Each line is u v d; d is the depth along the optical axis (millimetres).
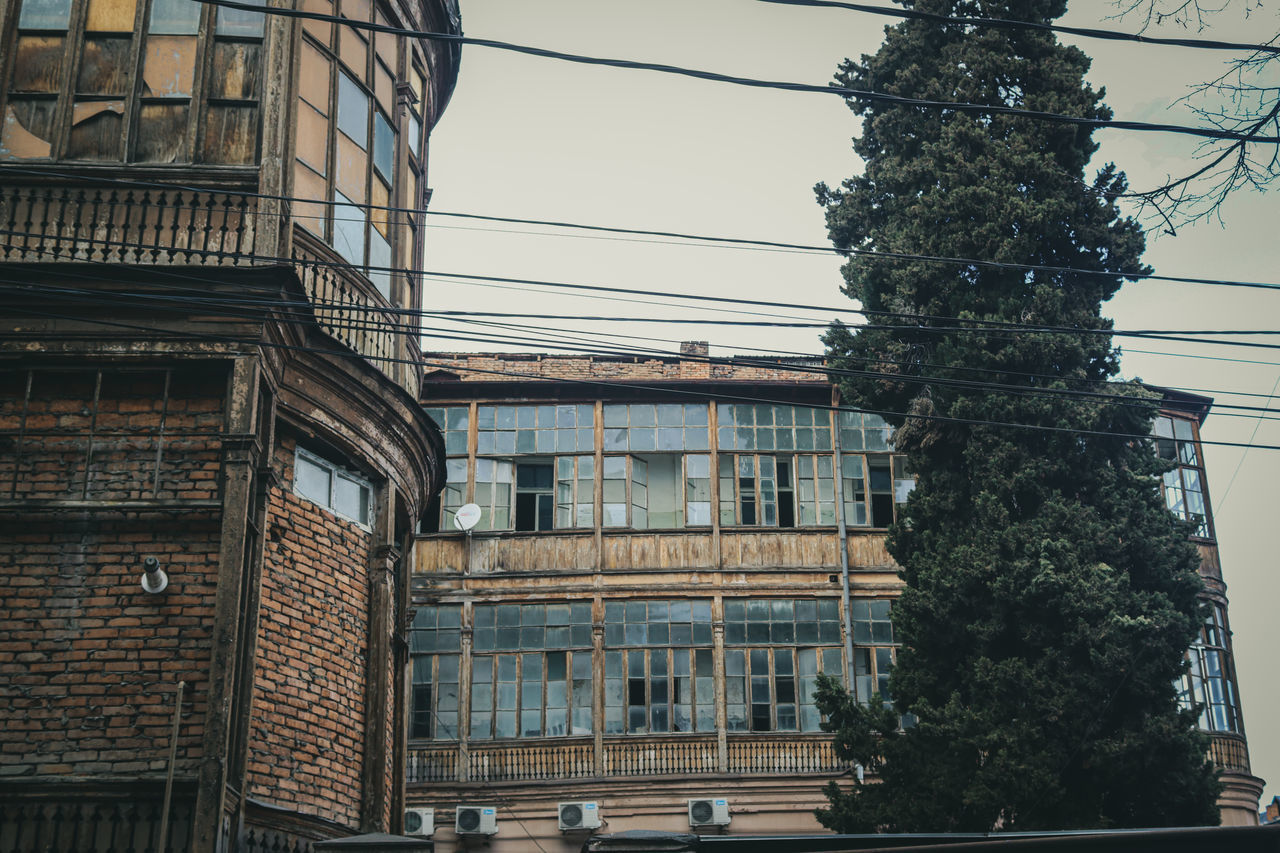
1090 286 22719
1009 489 21797
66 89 15891
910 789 20969
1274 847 10992
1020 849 11453
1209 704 30938
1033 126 23094
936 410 22484
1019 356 21844
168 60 16125
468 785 29922
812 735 30172
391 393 17328
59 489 14352
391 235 18562
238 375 14453
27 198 15344
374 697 16641
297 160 16609
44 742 13625
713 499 31875
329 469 16719
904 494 32219
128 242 15320
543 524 31781
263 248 15242
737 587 31250
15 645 13922
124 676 13852
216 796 13078
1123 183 23078
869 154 24906
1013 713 20625
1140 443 22312
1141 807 20547
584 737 30156
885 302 23047
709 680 30656
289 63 16266
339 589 16484
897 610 22219
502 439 32312
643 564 31406
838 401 32719
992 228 22203
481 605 31156
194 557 14234
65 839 13180
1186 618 20984
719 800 29391
